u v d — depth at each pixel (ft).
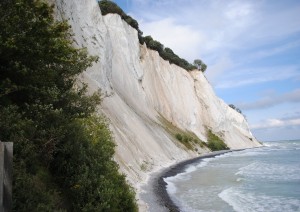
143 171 89.25
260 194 72.95
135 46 190.39
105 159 38.99
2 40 27.09
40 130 29.76
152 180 82.48
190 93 256.73
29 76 30.91
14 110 27.73
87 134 39.09
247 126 377.09
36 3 31.35
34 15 29.73
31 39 29.01
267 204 62.75
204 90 282.56
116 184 39.32
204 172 111.96
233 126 342.23
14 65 28.78
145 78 200.44
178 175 99.60
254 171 117.39
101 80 108.88
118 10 188.44
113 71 148.46
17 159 25.32
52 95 32.53
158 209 52.60
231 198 67.15
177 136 182.91
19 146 25.99
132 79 168.04
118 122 98.63
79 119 40.57
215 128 274.77
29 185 23.62
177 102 233.96
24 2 29.25
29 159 26.89
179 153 157.58
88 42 114.83
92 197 31.48
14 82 30.58
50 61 33.30
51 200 25.77
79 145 33.68
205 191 74.69
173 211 52.90
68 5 105.70
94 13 125.90
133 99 154.81
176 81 247.70
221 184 86.17
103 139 45.01
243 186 83.51
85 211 30.12
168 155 137.59
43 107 31.01
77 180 31.45
